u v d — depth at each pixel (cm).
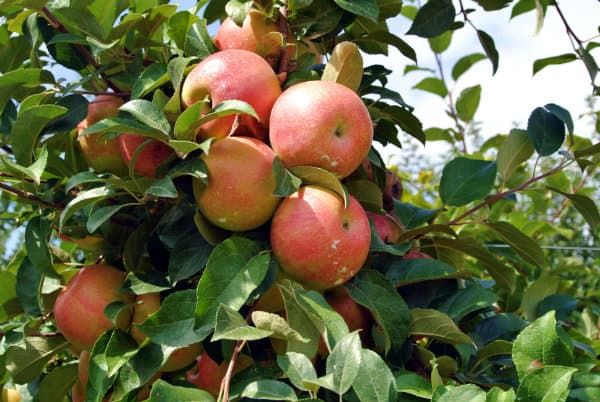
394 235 75
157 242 71
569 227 171
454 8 82
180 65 68
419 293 72
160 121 65
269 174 64
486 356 71
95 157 75
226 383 59
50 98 75
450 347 75
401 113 81
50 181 78
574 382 60
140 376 64
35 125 70
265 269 62
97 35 74
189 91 67
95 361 65
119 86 76
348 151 65
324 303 61
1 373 76
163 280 68
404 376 61
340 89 66
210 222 67
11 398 84
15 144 71
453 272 69
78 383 76
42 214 73
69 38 72
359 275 67
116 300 70
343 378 56
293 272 64
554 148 79
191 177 69
